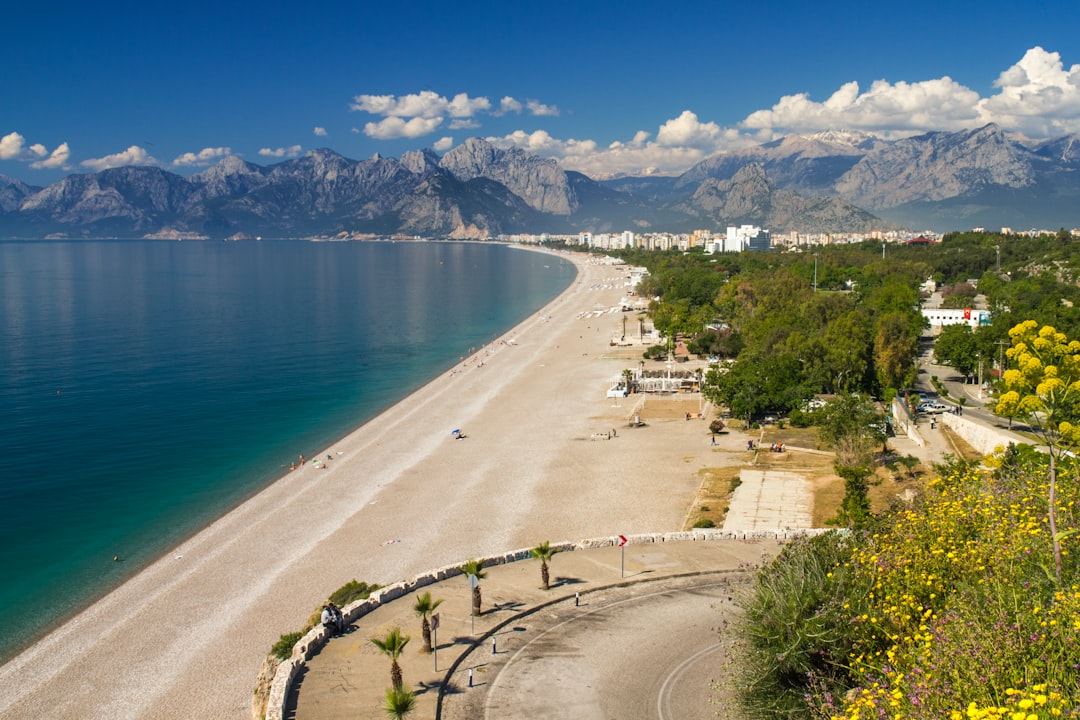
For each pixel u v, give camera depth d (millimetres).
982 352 173125
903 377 163625
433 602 66312
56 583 90688
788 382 151375
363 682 54125
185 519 109250
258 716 56219
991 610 32688
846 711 33562
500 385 190500
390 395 183500
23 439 145250
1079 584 32094
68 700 67500
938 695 28875
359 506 111250
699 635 58688
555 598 66562
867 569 43906
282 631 76812
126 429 152500
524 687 52719
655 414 158875
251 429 154125
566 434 146250
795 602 42688
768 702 41344
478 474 124250
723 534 81625
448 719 49562
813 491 107938
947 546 41219
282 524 105062
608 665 54969
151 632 78000
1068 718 24547
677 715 48469
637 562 74562
